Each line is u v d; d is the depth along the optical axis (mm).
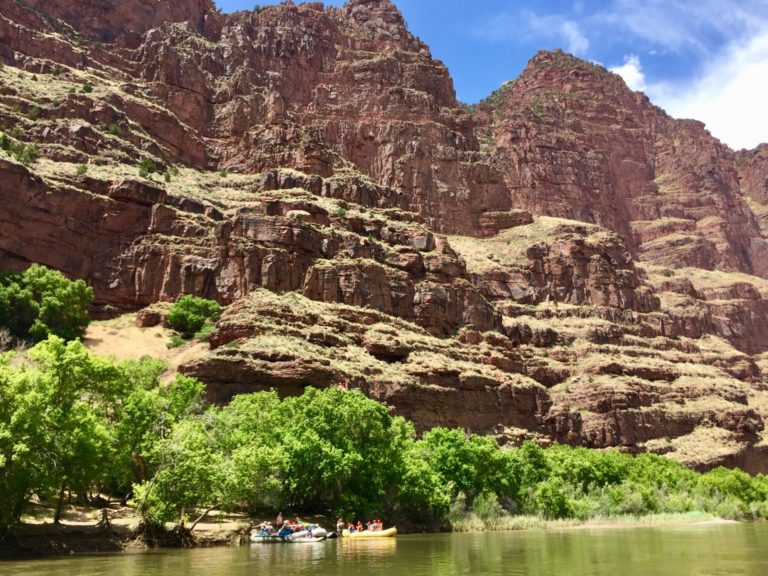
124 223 120688
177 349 99375
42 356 44625
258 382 80750
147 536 45406
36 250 110312
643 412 126562
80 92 149750
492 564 37938
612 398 125500
